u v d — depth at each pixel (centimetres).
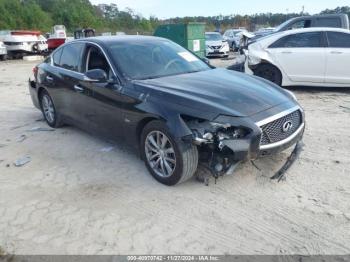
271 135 375
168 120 371
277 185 394
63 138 576
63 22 6800
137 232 324
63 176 439
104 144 539
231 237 313
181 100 377
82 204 374
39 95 654
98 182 419
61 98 572
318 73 835
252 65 893
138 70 459
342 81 825
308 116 650
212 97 383
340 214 338
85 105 507
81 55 527
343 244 298
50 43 2397
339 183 394
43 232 330
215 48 1936
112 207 366
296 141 413
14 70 1623
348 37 808
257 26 5447
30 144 557
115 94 439
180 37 1561
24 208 371
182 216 345
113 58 467
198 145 362
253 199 369
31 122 687
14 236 327
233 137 352
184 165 370
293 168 432
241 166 435
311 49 829
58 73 568
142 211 356
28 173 453
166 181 397
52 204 377
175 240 312
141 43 517
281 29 1082
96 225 337
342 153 474
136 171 442
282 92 440
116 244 310
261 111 372
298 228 321
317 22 1032
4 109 803
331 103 746
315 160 453
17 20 5747
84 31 2336
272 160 448
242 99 386
